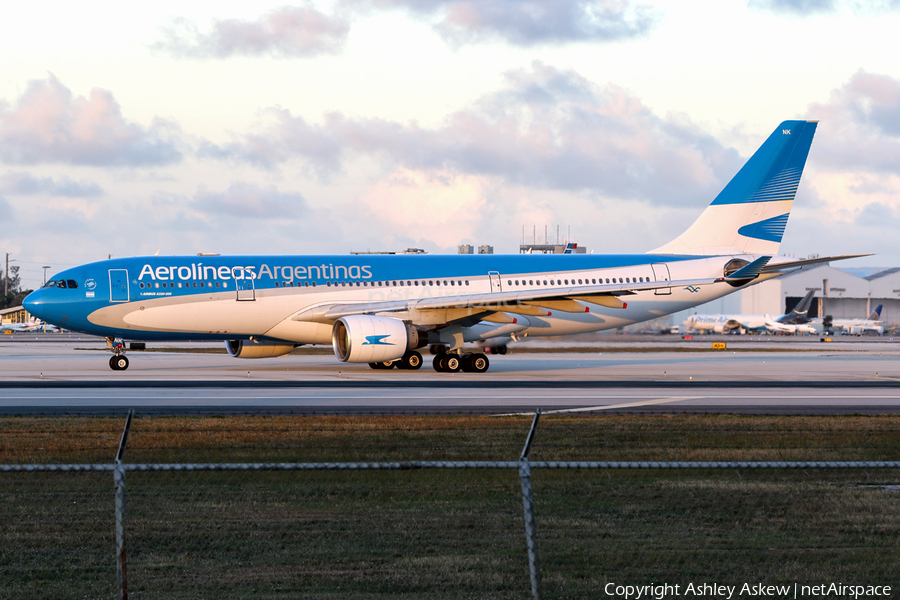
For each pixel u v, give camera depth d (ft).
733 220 548.72
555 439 221.25
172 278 458.50
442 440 217.56
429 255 509.35
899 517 143.84
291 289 473.67
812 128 551.18
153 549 123.85
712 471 183.32
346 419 256.11
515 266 513.86
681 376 462.60
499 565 117.19
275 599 104.27
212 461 186.39
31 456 194.39
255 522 137.28
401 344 444.55
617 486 166.09
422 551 123.13
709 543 128.57
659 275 529.04
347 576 112.27
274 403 310.24
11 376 431.84
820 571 116.06
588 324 525.75
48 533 131.54
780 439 224.74
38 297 447.01
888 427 250.98
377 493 157.48
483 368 490.90
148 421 251.80
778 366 569.23
